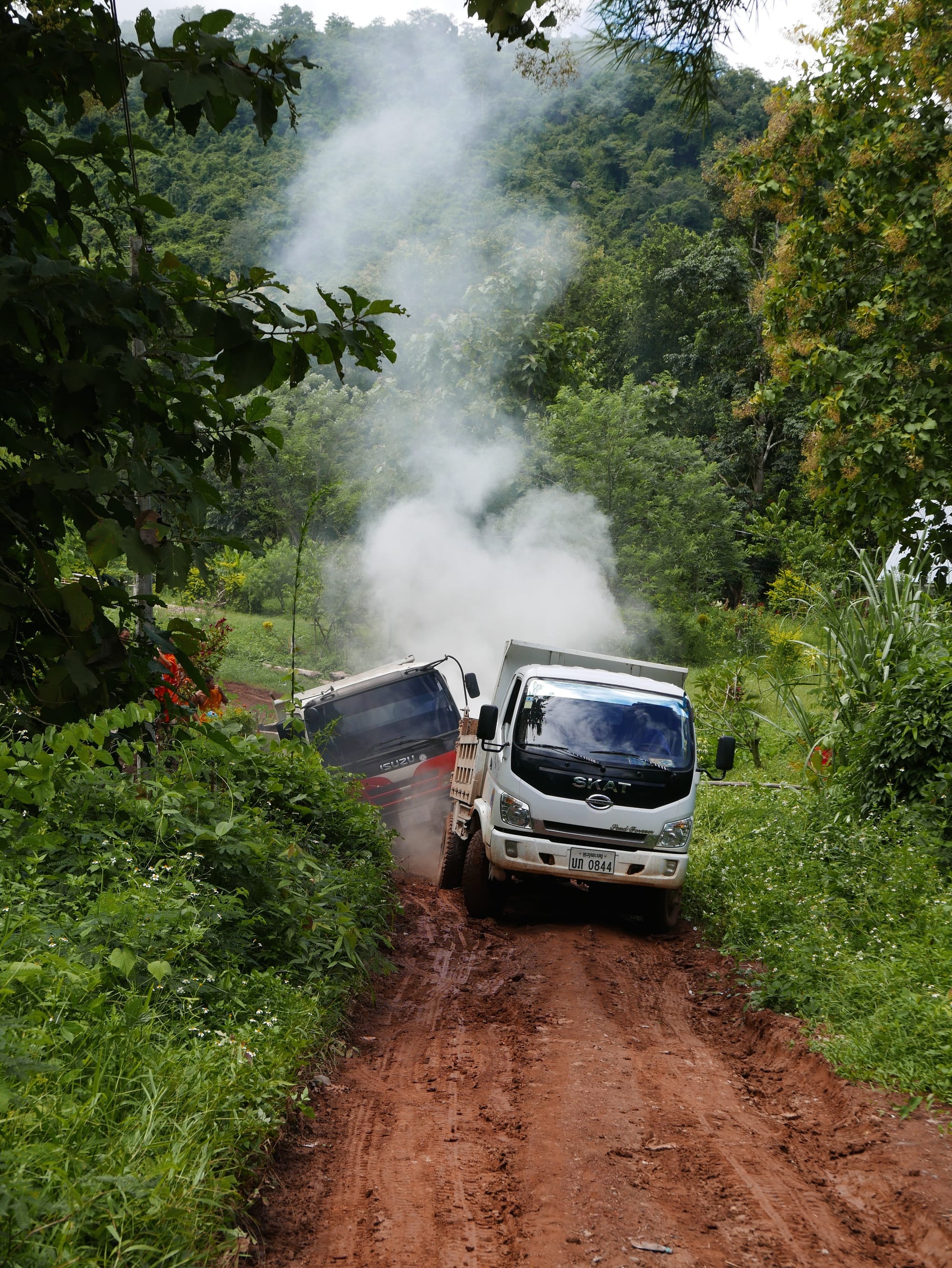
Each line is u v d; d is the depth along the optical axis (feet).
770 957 25.09
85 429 13.78
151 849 19.03
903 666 35.42
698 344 147.64
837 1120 17.08
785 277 48.44
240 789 24.63
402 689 46.73
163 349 14.21
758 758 53.16
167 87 12.69
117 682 15.05
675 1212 13.65
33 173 15.37
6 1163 10.24
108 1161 11.21
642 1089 18.39
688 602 88.74
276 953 20.72
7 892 15.65
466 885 33.35
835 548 48.83
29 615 14.06
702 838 41.50
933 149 43.04
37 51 12.86
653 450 89.35
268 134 13.34
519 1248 12.76
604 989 25.39
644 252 160.66
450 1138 16.20
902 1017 19.02
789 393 127.34
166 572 13.74
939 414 43.14
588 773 32.12
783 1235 13.06
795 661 65.05
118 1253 10.08
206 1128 13.08
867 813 33.06
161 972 14.58
